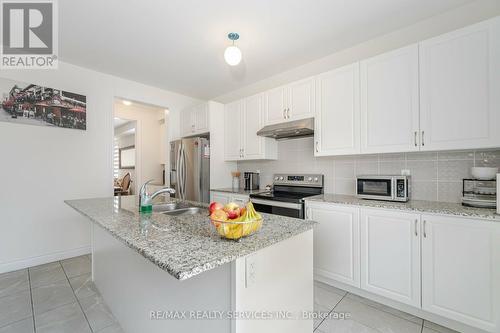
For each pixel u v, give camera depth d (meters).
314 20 2.09
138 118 5.27
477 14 1.87
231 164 3.73
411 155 2.15
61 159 2.80
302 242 1.26
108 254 1.82
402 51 1.91
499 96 1.50
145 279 1.31
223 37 2.35
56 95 2.76
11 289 2.10
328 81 2.37
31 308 1.82
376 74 2.05
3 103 2.44
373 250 1.88
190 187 3.47
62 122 2.79
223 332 0.89
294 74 3.08
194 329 1.00
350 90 2.21
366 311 1.81
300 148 3.00
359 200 2.12
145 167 5.36
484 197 1.68
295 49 2.59
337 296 2.02
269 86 3.37
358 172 2.49
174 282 1.10
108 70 3.09
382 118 2.01
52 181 2.74
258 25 2.16
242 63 2.93
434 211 1.59
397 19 2.09
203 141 3.40
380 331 1.58
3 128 2.44
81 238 2.93
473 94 1.59
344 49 2.60
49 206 2.71
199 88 3.79
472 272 1.46
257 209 2.72
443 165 1.98
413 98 1.85
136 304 1.41
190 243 0.95
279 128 2.65
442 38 1.72
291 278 1.17
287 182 3.07
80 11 1.96
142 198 1.60
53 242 2.73
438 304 1.59
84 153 2.97
